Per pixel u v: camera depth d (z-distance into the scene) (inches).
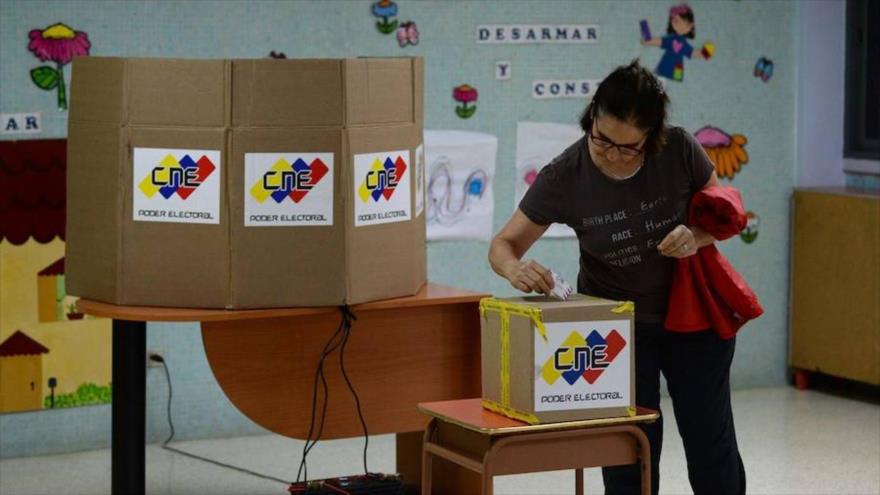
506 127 216.8
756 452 194.5
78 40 188.7
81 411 194.1
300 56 201.6
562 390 108.0
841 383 243.8
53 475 181.5
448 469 158.7
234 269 132.2
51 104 188.1
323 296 134.1
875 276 223.0
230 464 188.7
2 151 185.6
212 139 130.7
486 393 114.7
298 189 132.2
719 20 232.2
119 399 137.3
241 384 140.2
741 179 237.1
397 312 145.3
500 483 178.7
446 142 211.9
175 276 133.2
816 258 234.7
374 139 135.6
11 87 185.6
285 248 132.7
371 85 134.7
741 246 238.2
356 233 134.9
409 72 139.6
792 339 240.7
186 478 181.3
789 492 173.6
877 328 223.3
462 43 212.4
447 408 115.0
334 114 131.9
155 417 199.5
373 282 137.6
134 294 134.2
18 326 188.7
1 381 188.5
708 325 127.3
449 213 213.6
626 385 110.0
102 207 134.6
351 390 144.3
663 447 198.4
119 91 131.8
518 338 108.7
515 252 129.6
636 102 114.9
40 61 186.9
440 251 214.2
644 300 128.8
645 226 125.5
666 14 227.5
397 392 146.4
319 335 142.4
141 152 132.0
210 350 138.6
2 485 176.2
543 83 218.5
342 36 204.1
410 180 140.9
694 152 125.3
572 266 225.0
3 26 184.4
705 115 233.0
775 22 237.1
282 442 201.6
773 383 242.4
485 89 214.7
